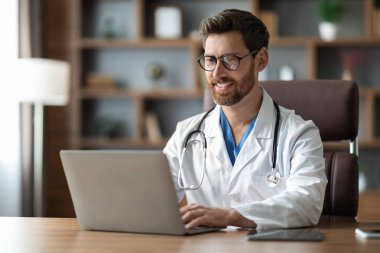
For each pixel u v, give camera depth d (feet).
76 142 16.44
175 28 16.70
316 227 5.57
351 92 7.00
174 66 17.13
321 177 5.96
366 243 4.57
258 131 6.47
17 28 14.58
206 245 4.50
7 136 14.60
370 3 16.17
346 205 6.77
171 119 17.21
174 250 4.30
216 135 6.68
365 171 16.55
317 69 16.81
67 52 16.46
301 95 7.12
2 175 14.58
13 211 14.74
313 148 6.21
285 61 16.81
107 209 5.18
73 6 16.44
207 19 6.19
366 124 16.47
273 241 4.66
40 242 4.71
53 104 15.87
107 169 5.08
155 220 5.00
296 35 16.79
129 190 5.03
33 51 15.26
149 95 16.47
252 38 6.20
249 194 6.41
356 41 16.12
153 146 16.65
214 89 6.25
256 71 6.44
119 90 16.55
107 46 16.63
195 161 6.75
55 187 16.19
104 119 17.07
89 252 4.28
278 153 6.36
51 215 16.11
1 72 14.38
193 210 5.29
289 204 5.49
